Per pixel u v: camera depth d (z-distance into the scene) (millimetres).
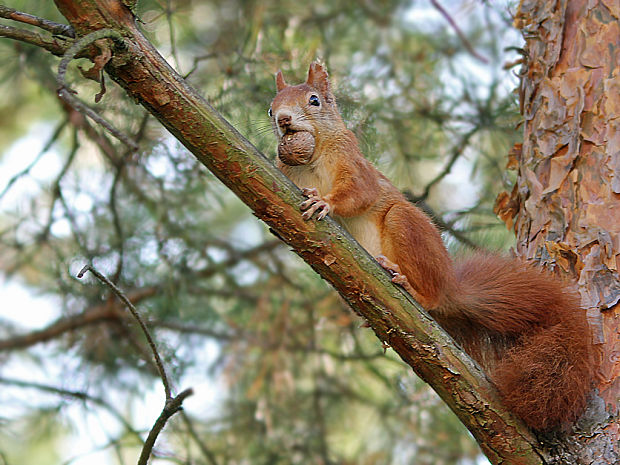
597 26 6980
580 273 6578
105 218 10938
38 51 10164
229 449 11055
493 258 7457
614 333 6289
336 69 10641
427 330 5766
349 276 5758
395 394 11055
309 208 5758
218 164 5625
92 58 5215
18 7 9938
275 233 5930
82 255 10531
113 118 9930
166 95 5438
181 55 10836
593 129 6770
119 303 10773
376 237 7602
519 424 5809
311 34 11539
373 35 12273
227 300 11875
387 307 5754
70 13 5234
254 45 10234
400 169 10781
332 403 11719
